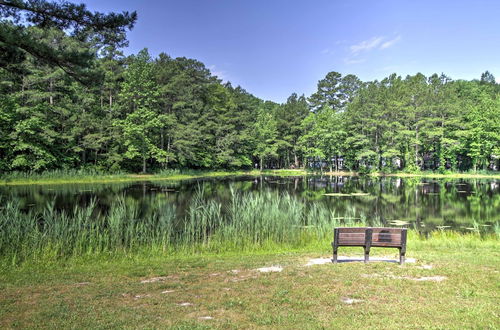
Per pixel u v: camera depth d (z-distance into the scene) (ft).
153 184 127.65
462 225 57.72
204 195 95.71
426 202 85.20
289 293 19.33
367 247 26.32
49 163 131.85
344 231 26.66
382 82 270.26
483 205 80.18
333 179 172.14
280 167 295.07
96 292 21.04
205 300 18.78
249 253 37.06
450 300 17.69
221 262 29.45
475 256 29.19
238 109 245.86
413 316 15.69
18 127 117.80
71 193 94.22
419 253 31.48
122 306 18.28
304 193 105.09
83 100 145.38
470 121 202.69
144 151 157.48
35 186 110.83
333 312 16.40
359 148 222.69
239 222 44.29
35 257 33.60
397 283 20.66
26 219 41.96
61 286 22.80
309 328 14.70
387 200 88.84
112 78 159.94
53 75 126.00
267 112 307.58
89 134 144.15
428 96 214.28
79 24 38.83
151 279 24.18
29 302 19.36
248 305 17.67
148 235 42.80
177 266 28.32
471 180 160.86
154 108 170.30
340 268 24.84
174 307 17.81
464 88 269.44
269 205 49.03
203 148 202.69
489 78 336.29
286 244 41.22
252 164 254.47
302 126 255.70
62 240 36.88
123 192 99.66
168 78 188.75
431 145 212.02
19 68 45.57
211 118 211.61
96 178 135.64
